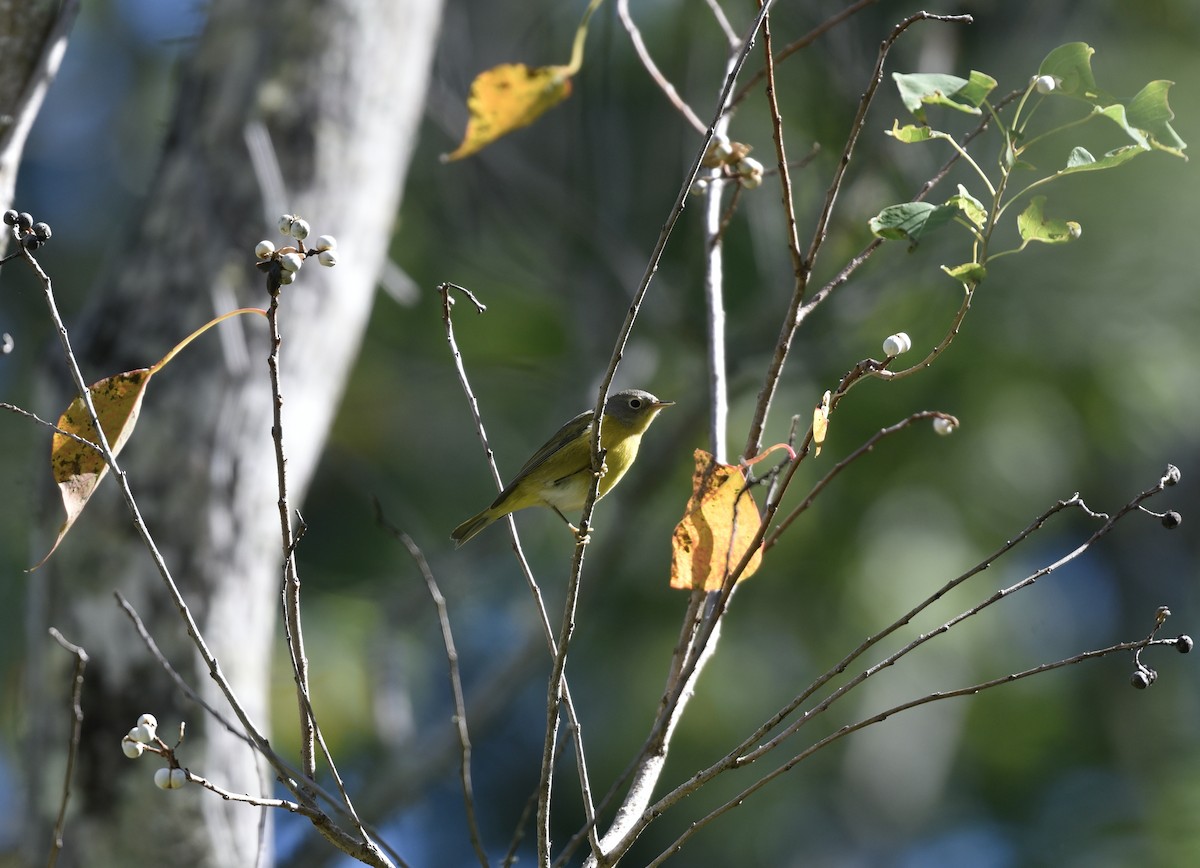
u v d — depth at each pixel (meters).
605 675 14.77
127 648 7.47
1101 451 15.11
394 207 9.02
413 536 14.27
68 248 16.72
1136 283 13.00
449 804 16.12
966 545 14.41
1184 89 13.05
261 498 7.93
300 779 4.48
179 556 7.62
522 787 15.97
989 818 16.12
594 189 12.70
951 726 15.93
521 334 15.22
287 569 4.62
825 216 5.12
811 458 13.82
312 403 8.33
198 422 7.79
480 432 5.32
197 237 8.15
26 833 7.42
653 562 14.37
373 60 8.81
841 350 12.96
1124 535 17.75
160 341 7.92
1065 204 12.34
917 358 13.19
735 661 14.40
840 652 14.27
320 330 8.36
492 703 10.51
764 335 11.92
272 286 4.38
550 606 11.16
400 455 15.38
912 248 4.66
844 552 14.16
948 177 11.20
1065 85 4.66
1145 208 12.62
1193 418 14.82
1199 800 15.05
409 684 14.78
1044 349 13.67
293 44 8.65
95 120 17.44
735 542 5.26
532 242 13.30
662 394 14.11
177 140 8.53
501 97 7.79
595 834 4.66
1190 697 17.22
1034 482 14.50
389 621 12.35
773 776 4.51
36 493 7.77
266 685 7.95
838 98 11.54
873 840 15.64
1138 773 16.38
